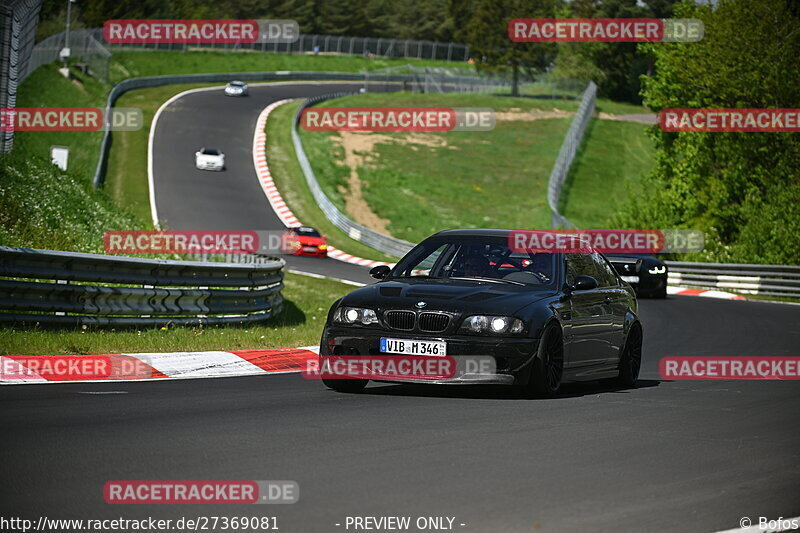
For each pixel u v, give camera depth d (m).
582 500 18.11
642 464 21.78
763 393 37.03
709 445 24.59
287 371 40.22
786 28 156.00
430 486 18.78
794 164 150.62
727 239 151.12
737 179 152.62
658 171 171.50
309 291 89.75
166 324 48.62
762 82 155.75
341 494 17.89
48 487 17.70
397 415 27.61
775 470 21.73
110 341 41.84
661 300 99.50
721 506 18.09
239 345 46.31
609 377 37.72
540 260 35.28
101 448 21.39
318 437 23.67
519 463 21.28
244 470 19.64
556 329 32.78
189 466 19.84
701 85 159.88
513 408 29.72
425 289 32.84
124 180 199.50
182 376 37.38
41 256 41.94
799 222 118.44
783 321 77.06
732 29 157.75
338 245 170.75
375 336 31.70
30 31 111.62
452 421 26.73
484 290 32.84
